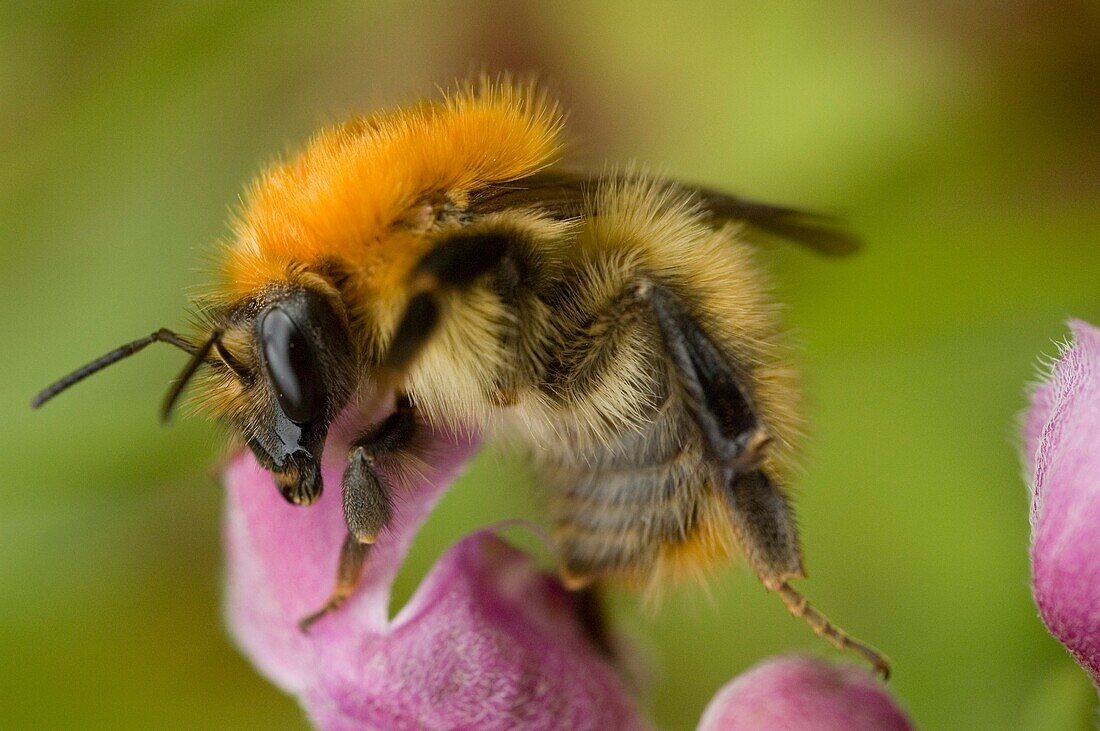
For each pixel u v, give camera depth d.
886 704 0.08
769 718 0.08
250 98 0.10
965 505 0.09
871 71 0.10
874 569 0.09
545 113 0.08
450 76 0.10
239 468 0.08
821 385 0.09
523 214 0.08
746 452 0.08
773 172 0.10
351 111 0.08
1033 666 0.09
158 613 0.10
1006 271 0.09
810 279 0.09
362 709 0.08
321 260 0.08
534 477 0.08
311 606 0.08
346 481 0.08
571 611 0.08
